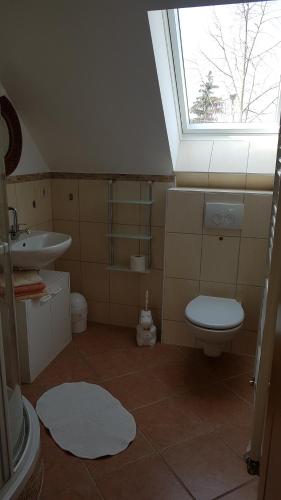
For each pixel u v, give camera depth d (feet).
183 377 8.15
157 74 6.94
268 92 8.56
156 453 6.09
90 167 9.64
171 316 9.47
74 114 8.20
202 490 5.44
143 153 8.84
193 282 9.13
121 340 9.74
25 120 8.61
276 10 7.23
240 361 8.84
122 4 5.75
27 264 7.56
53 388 7.64
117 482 5.56
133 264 9.53
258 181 8.80
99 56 6.75
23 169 8.89
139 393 7.58
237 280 8.80
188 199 8.66
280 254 4.45
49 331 8.46
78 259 10.50
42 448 6.14
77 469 5.76
